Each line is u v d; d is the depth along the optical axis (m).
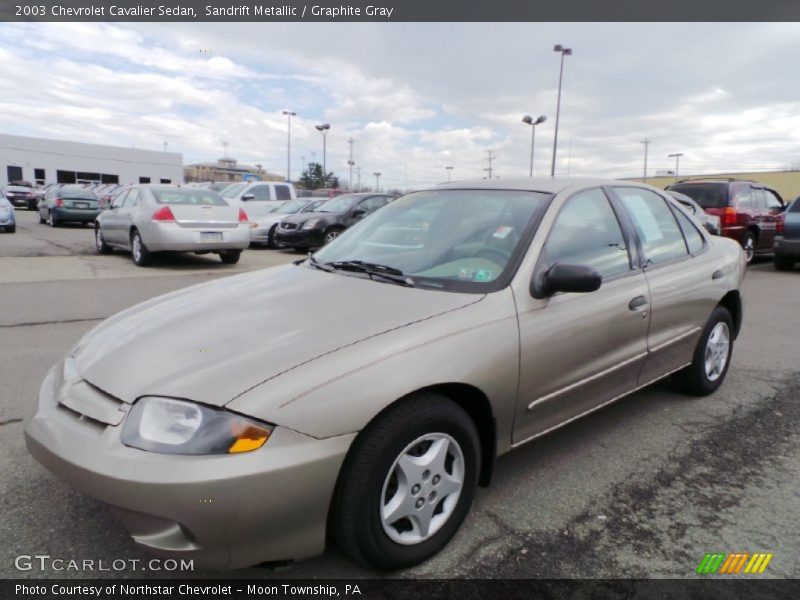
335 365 2.11
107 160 57.72
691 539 2.53
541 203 3.12
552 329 2.75
